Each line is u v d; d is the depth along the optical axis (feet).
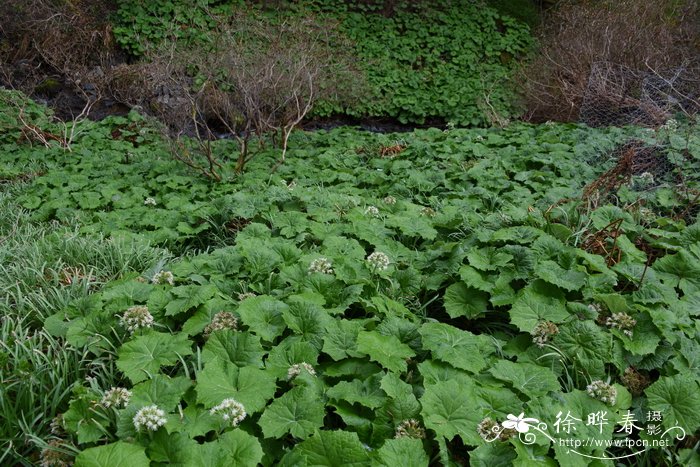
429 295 11.76
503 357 9.79
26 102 26.22
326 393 8.23
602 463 7.70
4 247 14.19
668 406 8.52
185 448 6.95
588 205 15.08
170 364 8.61
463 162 21.91
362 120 35.65
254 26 28.60
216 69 23.49
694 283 11.46
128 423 7.35
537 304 10.25
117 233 14.98
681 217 16.17
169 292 10.73
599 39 29.60
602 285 10.86
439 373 8.74
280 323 9.73
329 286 10.90
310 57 24.57
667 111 23.47
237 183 20.13
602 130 24.14
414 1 40.06
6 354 9.32
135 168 21.52
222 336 9.04
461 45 38.81
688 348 9.55
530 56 37.04
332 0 38.50
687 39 30.07
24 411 8.59
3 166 21.45
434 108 35.53
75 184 19.19
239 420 7.49
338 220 15.12
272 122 24.44
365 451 7.06
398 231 14.60
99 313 9.96
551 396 8.48
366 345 8.80
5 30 31.19
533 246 11.75
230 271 11.82
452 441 8.14
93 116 30.27
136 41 32.58
